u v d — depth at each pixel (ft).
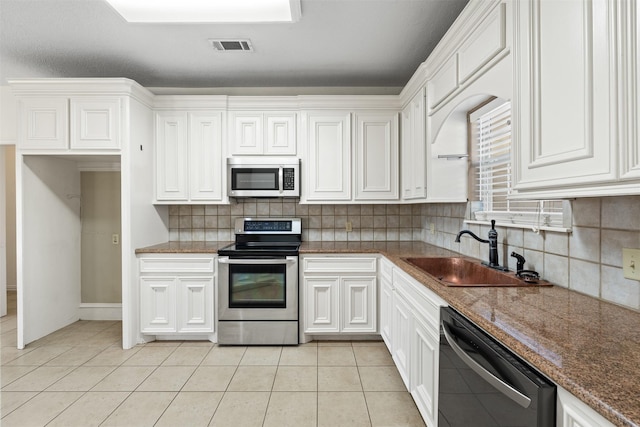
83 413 5.91
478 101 6.30
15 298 13.43
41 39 7.54
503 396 2.89
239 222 10.25
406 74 9.50
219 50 8.06
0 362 7.84
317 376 7.16
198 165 9.52
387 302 7.95
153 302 8.78
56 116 8.29
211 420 5.72
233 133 9.59
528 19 3.48
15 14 6.56
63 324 10.14
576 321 3.28
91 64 8.82
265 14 6.20
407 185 8.87
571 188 3.02
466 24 5.14
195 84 10.22
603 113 2.58
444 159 7.15
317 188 9.53
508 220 6.03
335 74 9.48
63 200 10.11
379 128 9.53
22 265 8.68
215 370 7.43
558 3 3.06
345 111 9.51
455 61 5.68
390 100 9.47
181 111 9.50
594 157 2.66
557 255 4.73
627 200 3.64
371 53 8.20
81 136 8.29
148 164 9.29
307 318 8.77
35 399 6.33
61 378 7.11
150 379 7.05
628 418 1.77
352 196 9.59
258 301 8.69
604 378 2.19
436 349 4.69
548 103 3.22
